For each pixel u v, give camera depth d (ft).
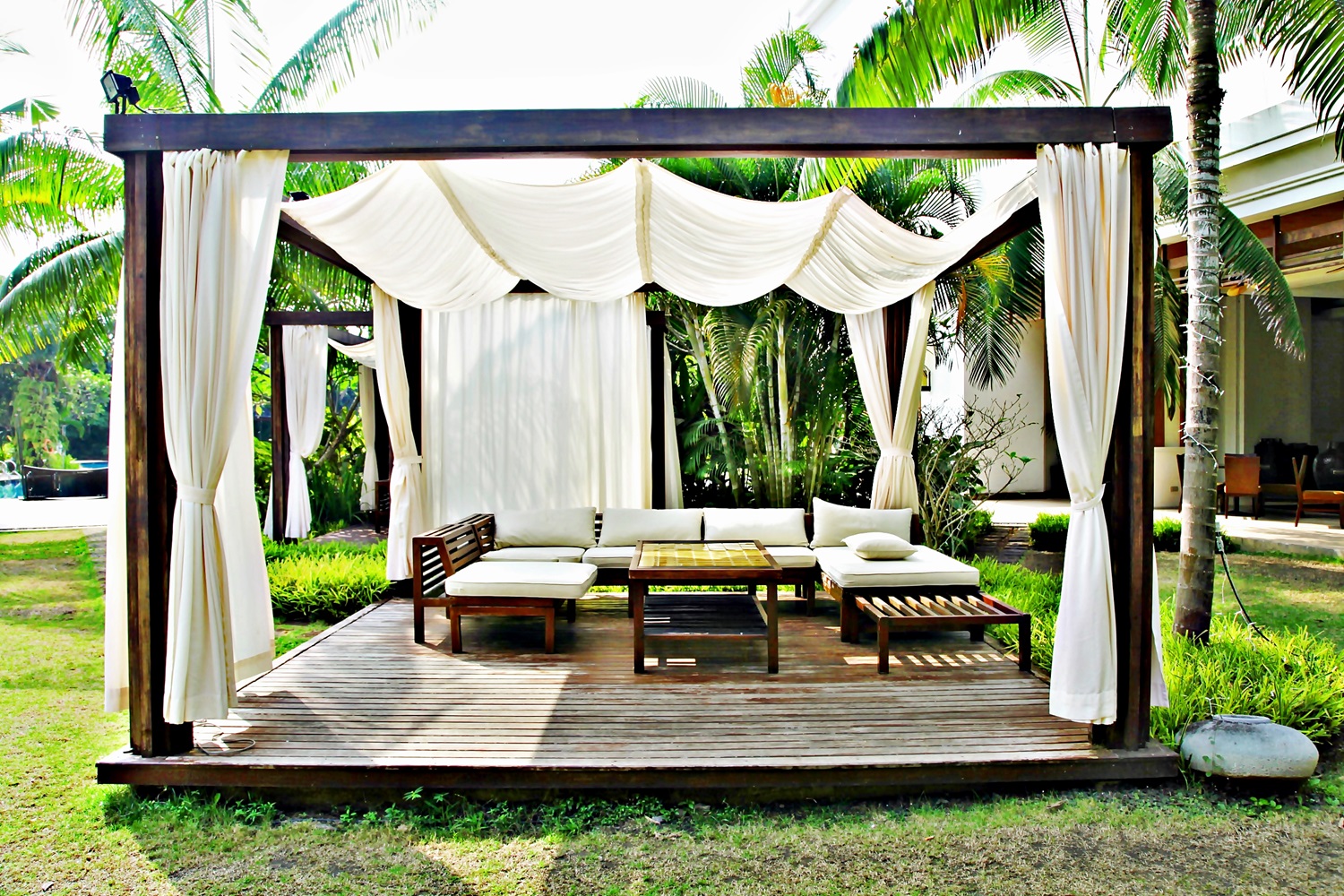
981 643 15.30
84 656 16.05
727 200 12.76
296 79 26.99
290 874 8.19
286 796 9.78
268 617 13.32
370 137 9.83
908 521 18.71
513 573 14.93
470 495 21.22
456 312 20.98
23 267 29.09
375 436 36.27
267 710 11.58
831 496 24.97
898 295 17.43
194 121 9.91
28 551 29.78
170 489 10.06
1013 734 10.60
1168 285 24.38
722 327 23.02
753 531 18.95
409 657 14.37
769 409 24.35
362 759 9.78
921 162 22.95
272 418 29.19
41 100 26.30
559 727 10.89
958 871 8.18
